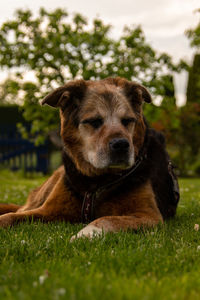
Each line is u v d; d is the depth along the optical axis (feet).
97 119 11.98
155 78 36.32
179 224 13.21
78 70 37.09
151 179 12.87
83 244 9.18
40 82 38.50
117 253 8.44
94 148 11.79
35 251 8.66
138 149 12.53
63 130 12.83
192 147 57.16
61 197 12.85
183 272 7.27
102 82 13.14
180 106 52.42
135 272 7.30
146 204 12.14
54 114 38.32
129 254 8.32
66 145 12.80
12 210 16.35
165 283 6.50
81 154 12.41
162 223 11.68
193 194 25.86
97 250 8.70
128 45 37.11
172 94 38.68
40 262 7.89
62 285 6.25
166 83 36.60
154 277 6.85
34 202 15.81
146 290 5.98
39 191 16.15
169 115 43.47
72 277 6.65
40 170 56.34
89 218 12.59
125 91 12.88
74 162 12.65
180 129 53.67
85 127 12.10
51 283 6.35
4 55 39.37
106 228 10.48
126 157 11.34
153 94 35.73
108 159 11.29
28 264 7.91
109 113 11.98
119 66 36.60
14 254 8.48
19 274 7.02
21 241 9.31
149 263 7.75
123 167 11.48
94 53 37.24
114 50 37.06
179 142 55.88
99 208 12.50
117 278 6.61
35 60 38.34
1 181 41.34
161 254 8.51
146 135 13.17
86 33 38.17
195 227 11.99
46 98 12.29
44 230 11.24
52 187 15.02
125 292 5.78
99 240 9.53
